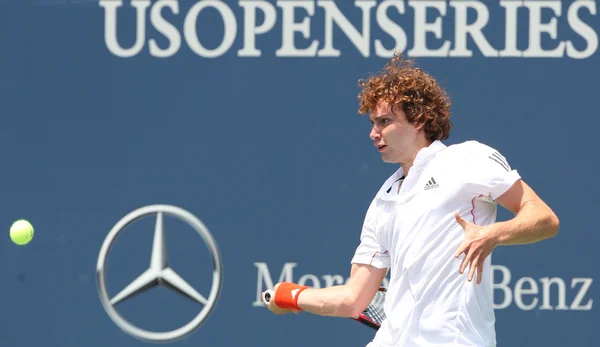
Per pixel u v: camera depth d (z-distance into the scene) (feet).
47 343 56.85
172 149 56.75
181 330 56.59
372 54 56.29
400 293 36.01
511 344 56.08
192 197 56.70
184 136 56.70
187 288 56.65
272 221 56.54
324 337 56.59
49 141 57.00
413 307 35.32
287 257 56.54
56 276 57.00
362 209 56.34
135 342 56.75
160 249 56.80
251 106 56.54
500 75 56.08
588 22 55.83
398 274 36.17
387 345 36.60
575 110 55.93
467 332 34.88
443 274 35.04
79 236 57.00
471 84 56.13
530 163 56.08
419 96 36.60
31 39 56.95
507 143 56.08
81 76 56.95
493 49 56.08
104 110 56.90
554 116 55.98
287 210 56.49
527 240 33.35
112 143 56.90
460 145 36.32
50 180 57.00
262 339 56.59
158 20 56.75
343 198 56.44
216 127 56.65
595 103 55.93
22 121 56.95
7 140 56.95
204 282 56.59
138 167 56.80
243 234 56.59
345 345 56.59
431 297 35.19
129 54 56.85
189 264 56.70
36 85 57.00
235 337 56.54
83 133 56.95
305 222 56.49
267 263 56.59
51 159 57.06
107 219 56.90
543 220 33.35
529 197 34.42
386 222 37.17
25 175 57.00
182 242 56.70
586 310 55.93
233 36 56.70
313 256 56.54
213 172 56.70
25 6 56.85
